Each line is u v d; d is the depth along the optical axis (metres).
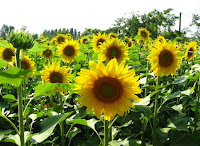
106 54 4.86
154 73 3.68
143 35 9.98
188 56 5.61
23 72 1.89
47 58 7.71
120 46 4.92
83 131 4.21
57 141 3.84
